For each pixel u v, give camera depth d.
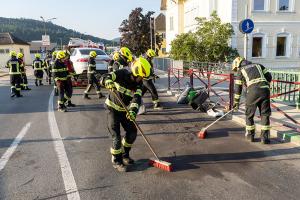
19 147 5.80
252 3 20.55
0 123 7.80
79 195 3.93
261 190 3.99
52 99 11.68
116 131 4.70
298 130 6.11
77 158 5.19
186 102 9.28
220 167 4.74
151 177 4.43
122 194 3.95
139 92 4.69
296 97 8.69
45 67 18.78
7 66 12.41
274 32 21.17
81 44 24.28
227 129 6.81
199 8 25.11
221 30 20.06
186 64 20.73
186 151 5.46
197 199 3.79
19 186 4.20
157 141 6.05
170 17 34.91
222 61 20.38
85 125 7.39
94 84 11.69
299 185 4.11
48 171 4.67
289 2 21.17
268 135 5.75
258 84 5.68
